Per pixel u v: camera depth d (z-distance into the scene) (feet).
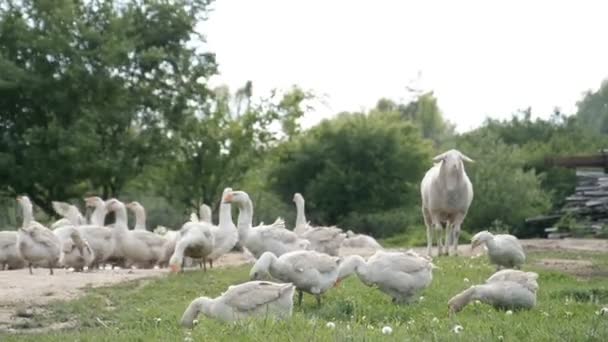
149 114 147.43
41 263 71.92
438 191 80.43
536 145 192.95
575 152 183.42
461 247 98.27
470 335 34.83
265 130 167.02
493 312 42.78
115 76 136.46
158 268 80.84
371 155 174.70
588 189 140.56
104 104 136.98
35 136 128.88
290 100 174.09
